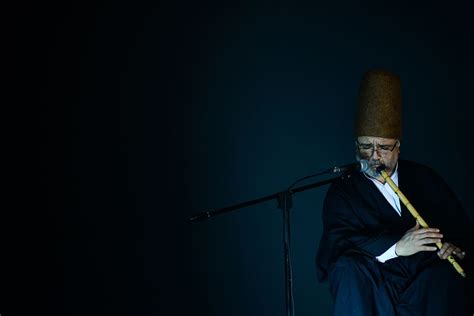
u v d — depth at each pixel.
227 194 9.69
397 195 7.62
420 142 9.87
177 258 9.57
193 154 9.65
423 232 7.05
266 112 9.74
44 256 9.30
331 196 7.84
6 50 9.32
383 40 9.85
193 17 9.70
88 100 9.48
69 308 9.32
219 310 9.63
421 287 7.11
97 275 9.40
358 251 7.36
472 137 9.87
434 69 9.87
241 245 9.69
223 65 9.73
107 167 9.48
